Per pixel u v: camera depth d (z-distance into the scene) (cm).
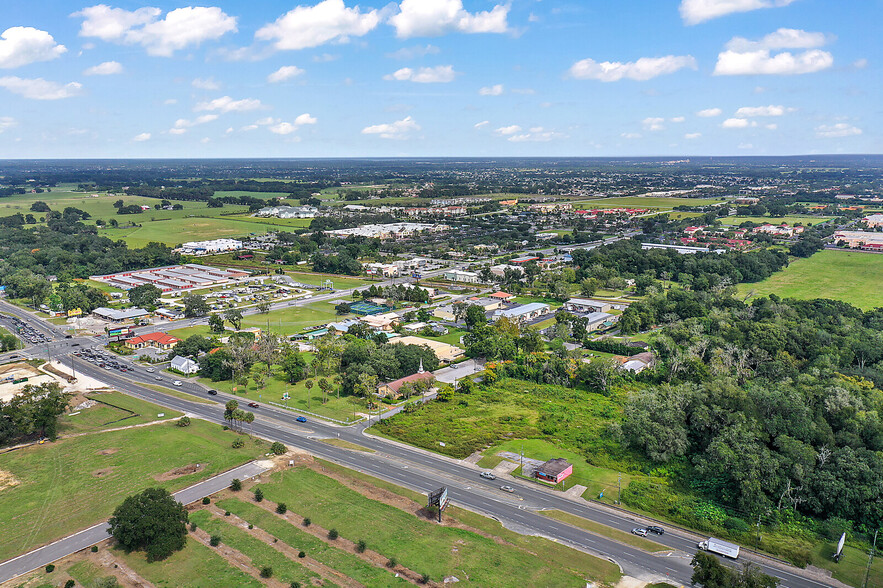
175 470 15325
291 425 18575
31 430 17325
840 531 13062
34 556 11781
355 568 11538
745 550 12594
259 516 13288
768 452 14425
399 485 14950
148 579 11112
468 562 11844
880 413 16625
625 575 11656
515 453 16738
